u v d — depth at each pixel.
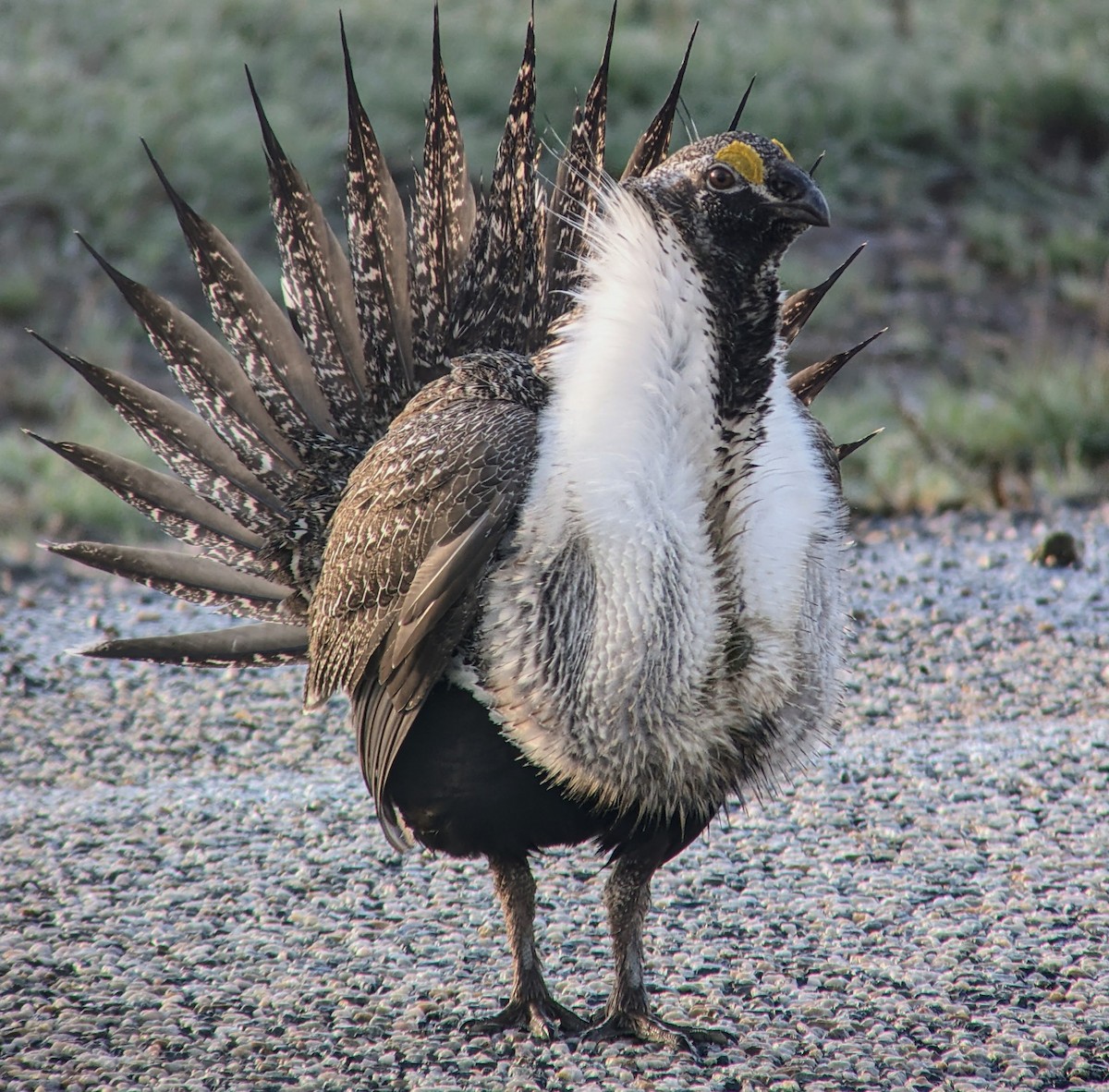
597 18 33.69
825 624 7.24
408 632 6.86
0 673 14.01
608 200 7.11
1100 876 9.05
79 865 9.60
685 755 6.85
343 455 8.61
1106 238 28.55
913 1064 6.95
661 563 6.66
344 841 9.95
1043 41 34.47
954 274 27.11
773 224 6.94
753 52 32.03
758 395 6.96
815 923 8.55
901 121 30.86
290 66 31.20
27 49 31.23
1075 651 13.84
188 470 8.84
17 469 20.50
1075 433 20.66
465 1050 7.20
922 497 19.30
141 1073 6.95
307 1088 6.81
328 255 8.66
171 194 8.63
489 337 8.32
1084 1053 7.02
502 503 6.78
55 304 25.56
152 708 13.16
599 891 9.18
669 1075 6.89
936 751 11.28
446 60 31.19
